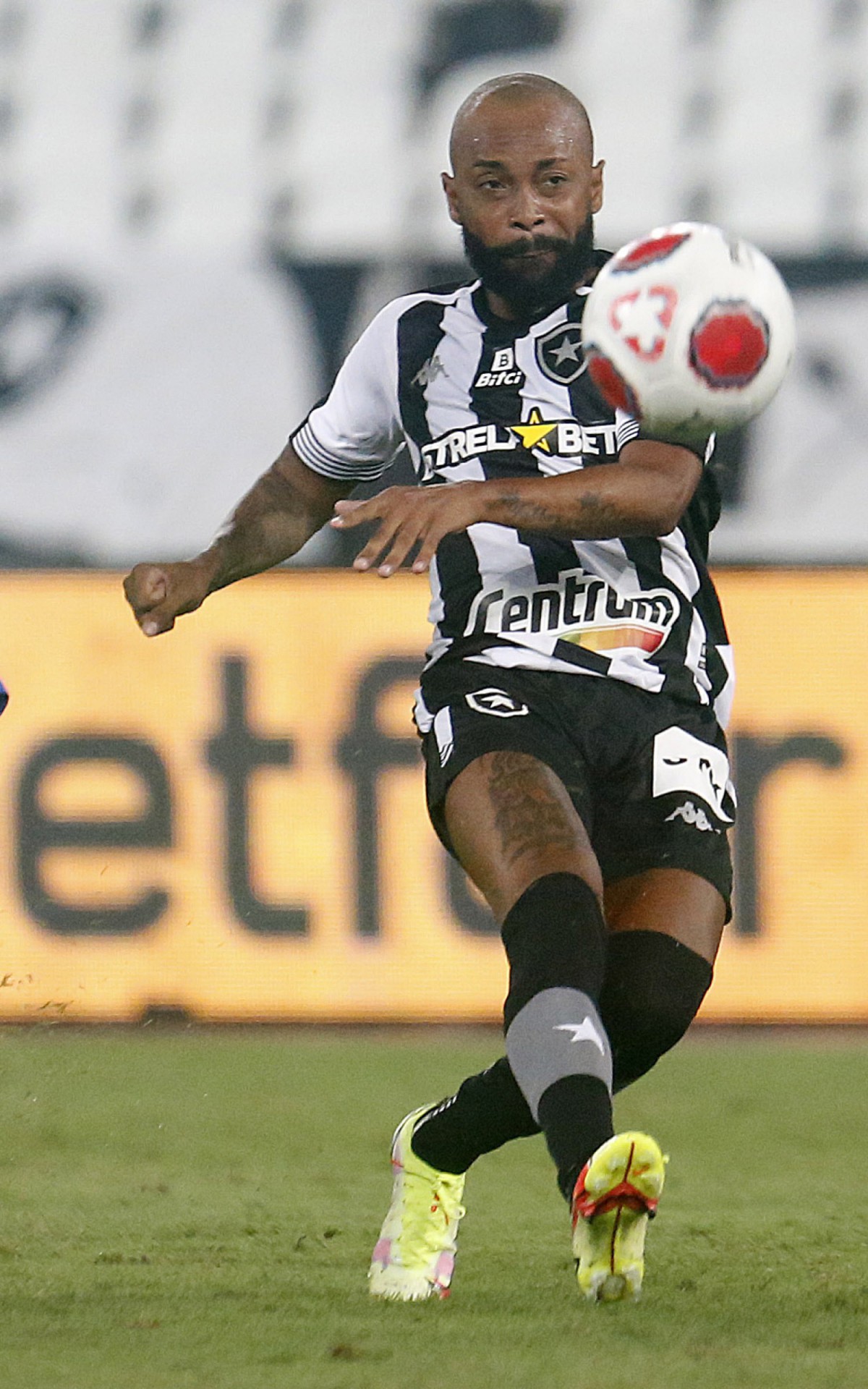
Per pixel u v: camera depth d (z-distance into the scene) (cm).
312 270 4144
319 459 1255
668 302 1058
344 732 3697
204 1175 1855
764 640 3700
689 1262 1315
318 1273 1255
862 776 3681
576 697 1127
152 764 3703
